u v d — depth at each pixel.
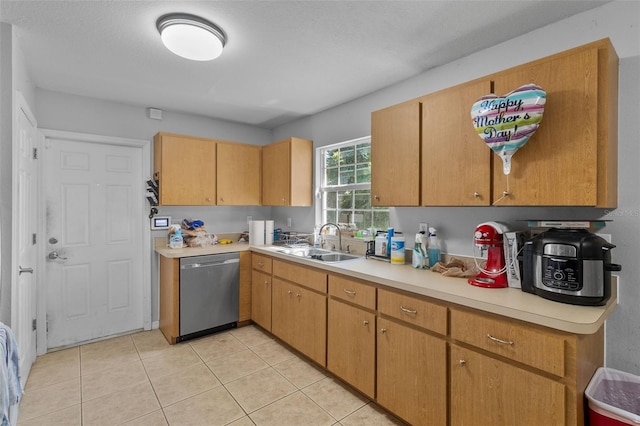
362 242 2.95
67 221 2.95
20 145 2.13
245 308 3.41
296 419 1.95
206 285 3.13
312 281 2.55
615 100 1.56
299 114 3.60
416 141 2.09
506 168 1.64
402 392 1.84
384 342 1.95
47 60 2.28
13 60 1.87
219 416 1.97
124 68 2.42
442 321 1.65
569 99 1.47
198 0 1.62
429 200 2.03
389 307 1.92
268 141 4.29
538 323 1.31
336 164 3.41
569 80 1.47
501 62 2.06
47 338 2.85
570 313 1.31
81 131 2.98
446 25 1.87
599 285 1.39
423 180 2.06
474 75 2.19
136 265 3.32
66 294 2.95
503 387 1.42
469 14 1.76
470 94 1.82
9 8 1.68
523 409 1.36
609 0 1.63
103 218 3.14
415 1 1.65
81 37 1.97
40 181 2.75
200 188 3.34
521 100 1.50
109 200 3.17
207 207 3.74
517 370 1.38
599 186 1.42
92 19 1.79
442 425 1.64
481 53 2.16
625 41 1.61
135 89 2.84
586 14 1.72
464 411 1.56
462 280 1.88
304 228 3.73
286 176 3.45
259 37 1.99
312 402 2.12
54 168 2.88
